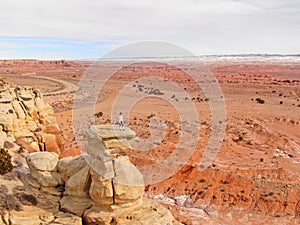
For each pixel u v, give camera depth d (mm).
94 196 21266
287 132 54781
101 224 20828
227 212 29438
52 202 22672
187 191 32812
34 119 35688
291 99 89250
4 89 34438
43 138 34531
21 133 32719
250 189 32469
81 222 21172
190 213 29078
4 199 21594
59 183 23438
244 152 43062
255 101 83875
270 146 46406
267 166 38031
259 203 30422
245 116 65562
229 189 32719
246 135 51000
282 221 27969
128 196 21188
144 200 22922
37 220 20719
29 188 23562
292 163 39625
